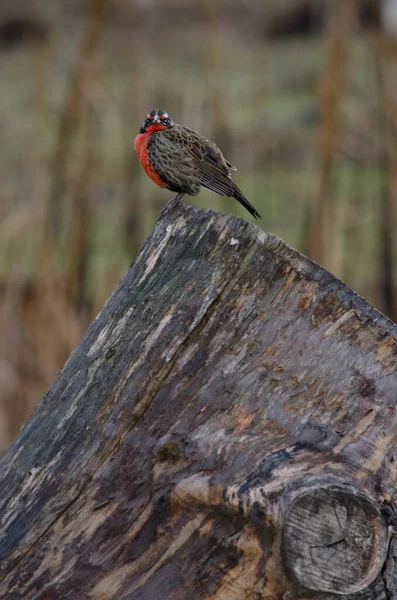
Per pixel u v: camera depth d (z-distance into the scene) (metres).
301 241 14.25
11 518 6.21
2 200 14.67
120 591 5.93
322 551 5.45
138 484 6.04
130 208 14.55
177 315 6.21
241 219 6.22
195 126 13.98
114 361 6.31
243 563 5.64
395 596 5.68
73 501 6.13
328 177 13.38
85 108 14.20
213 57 14.18
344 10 13.31
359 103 16.20
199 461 5.93
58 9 16.89
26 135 20.38
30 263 14.84
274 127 20.62
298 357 6.14
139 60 14.33
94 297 14.70
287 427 6.00
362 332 6.21
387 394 6.14
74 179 14.16
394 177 14.02
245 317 6.17
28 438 6.45
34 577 6.08
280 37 27.52
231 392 6.10
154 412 6.13
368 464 5.88
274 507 5.47
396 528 5.79
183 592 5.80
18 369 13.83
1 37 27.12
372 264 15.37
